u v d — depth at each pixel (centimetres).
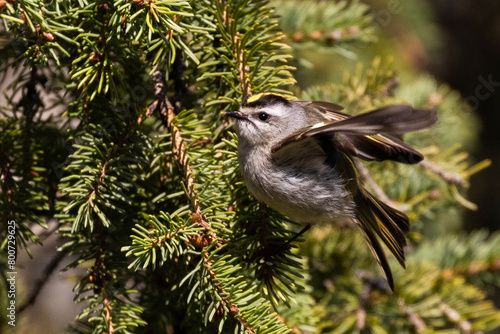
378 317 264
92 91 257
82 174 256
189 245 254
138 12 254
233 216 256
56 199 258
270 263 256
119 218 257
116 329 255
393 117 252
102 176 255
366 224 260
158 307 259
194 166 256
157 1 255
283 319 258
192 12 256
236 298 254
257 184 257
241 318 254
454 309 263
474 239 267
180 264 256
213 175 256
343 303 265
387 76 265
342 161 259
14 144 258
